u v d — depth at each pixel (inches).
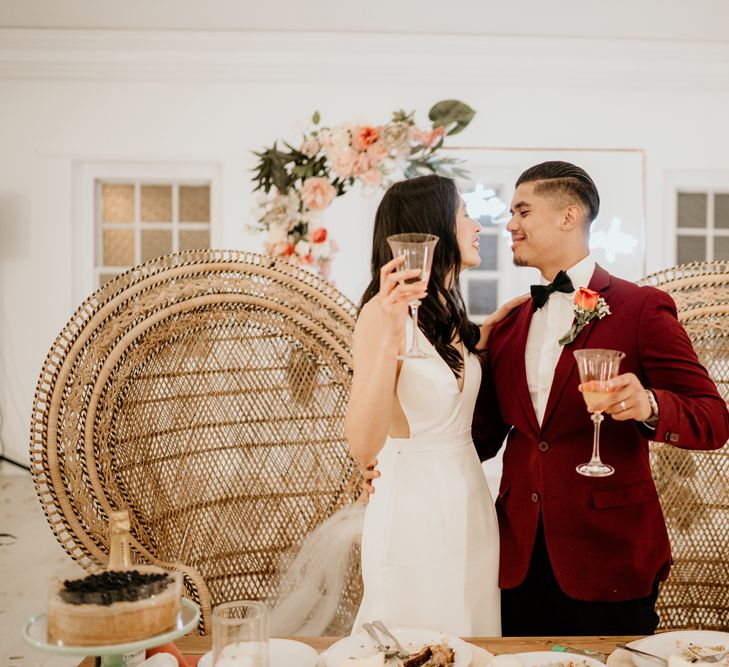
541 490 69.2
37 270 233.0
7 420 233.5
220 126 232.4
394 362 61.5
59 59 227.0
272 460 84.9
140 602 43.3
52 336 233.6
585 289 67.7
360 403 63.1
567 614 69.4
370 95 232.7
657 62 229.8
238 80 231.5
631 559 67.1
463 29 226.7
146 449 79.4
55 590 44.6
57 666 106.9
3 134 231.0
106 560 73.8
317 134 109.2
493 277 229.5
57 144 231.3
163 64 228.8
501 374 73.8
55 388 74.6
